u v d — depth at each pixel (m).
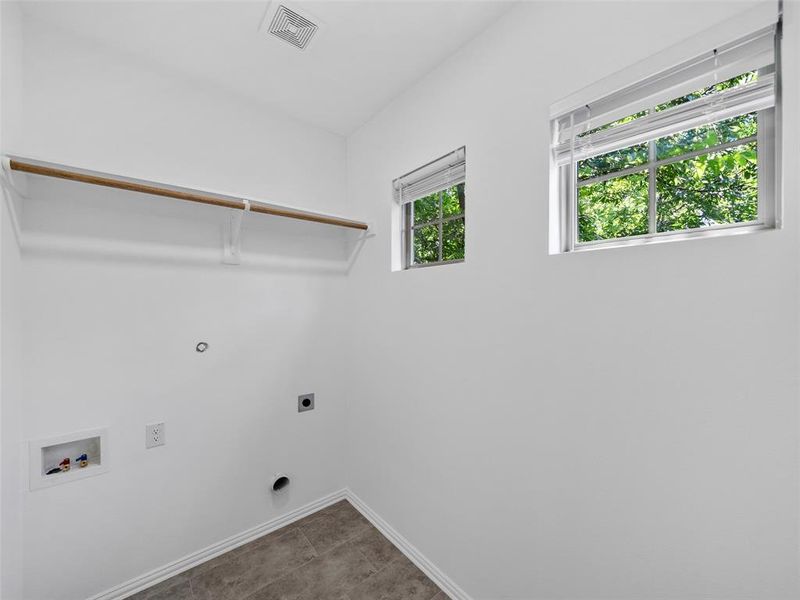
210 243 1.75
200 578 1.60
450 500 1.53
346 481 2.29
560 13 1.13
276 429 1.98
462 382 1.47
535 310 1.20
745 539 0.80
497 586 1.33
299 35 1.42
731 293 0.81
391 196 1.91
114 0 1.24
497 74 1.33
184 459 1.67
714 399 0.84
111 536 1.49
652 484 0.94
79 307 1.41
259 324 1.91
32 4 1.25
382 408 1.95
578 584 1.09
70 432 1.39
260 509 1.92
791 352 0.74
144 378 1.56
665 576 0.92
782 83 0.75
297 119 2.07
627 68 0.97
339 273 2.25
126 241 1.52
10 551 1.21
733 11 0.80
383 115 1.96
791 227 0.74
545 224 1.17
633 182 1.08
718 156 0.92
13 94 1.22
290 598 1.49
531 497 1.22
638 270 0.96
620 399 1.00
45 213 1.34
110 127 1.48
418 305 1.70
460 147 1.50
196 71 1.65
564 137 1.16
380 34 1.41
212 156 1.76
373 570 1.65
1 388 1.15
